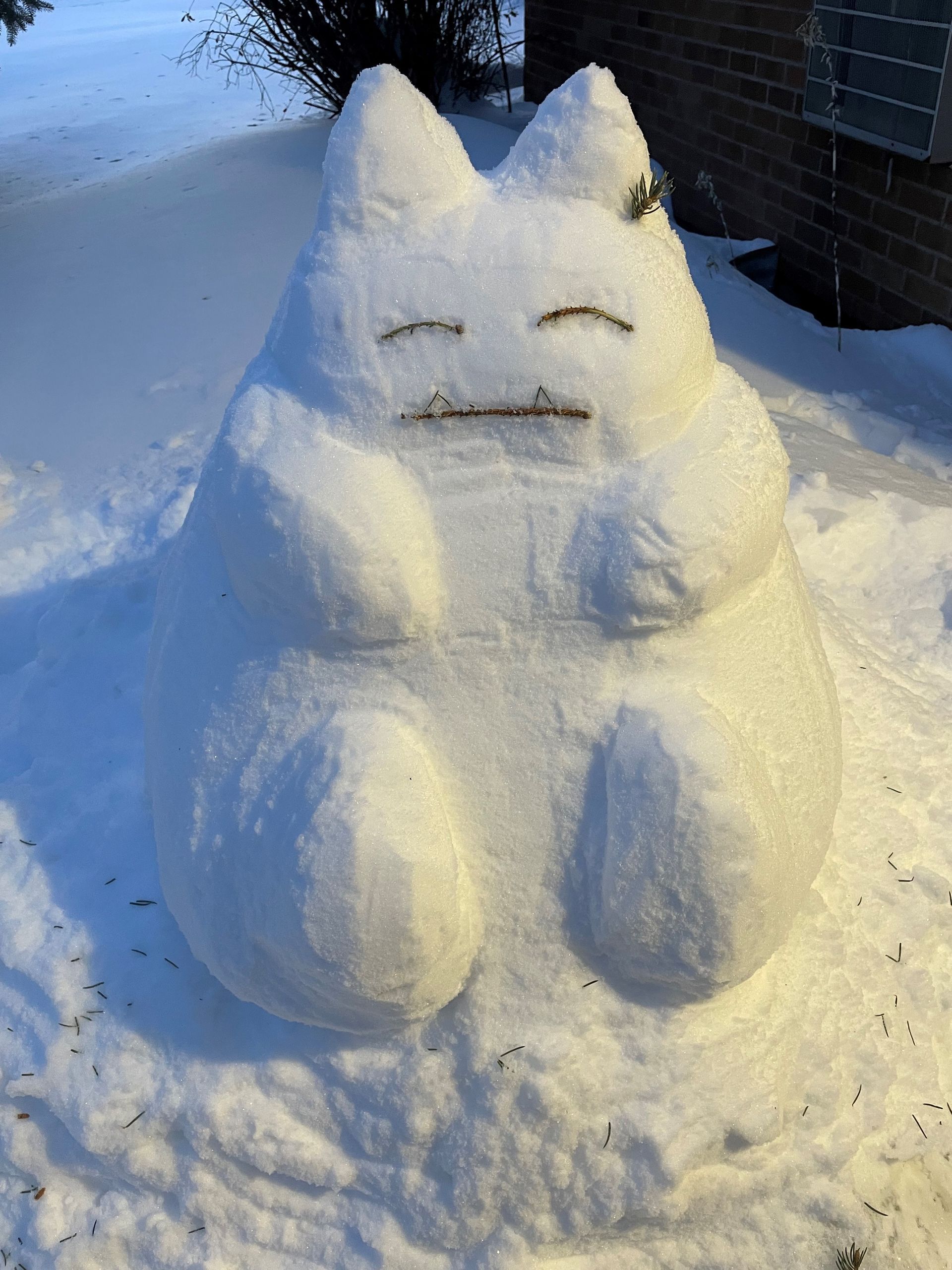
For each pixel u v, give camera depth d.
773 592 2.16
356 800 1.82
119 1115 2.06
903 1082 2.18
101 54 16.61
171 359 5.73
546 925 1.98
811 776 2.08
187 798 2.05
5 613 4.02
